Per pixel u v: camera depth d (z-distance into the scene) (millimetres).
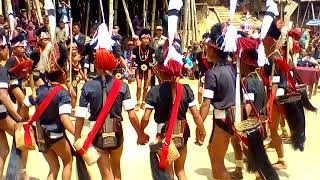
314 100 12695
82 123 4555
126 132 8578
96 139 4551
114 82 4531
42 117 4699
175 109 4441
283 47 6324
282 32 5973
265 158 5000
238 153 6031
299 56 14039
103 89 4527
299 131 6496
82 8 23328
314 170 6559
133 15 24203
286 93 6320
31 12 17266
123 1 19891
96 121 4477
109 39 4793
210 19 24281
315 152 7422
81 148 4449
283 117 7395
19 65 5668
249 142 4969
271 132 6441
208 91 4922
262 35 5152
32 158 6945
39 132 4758
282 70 6027
